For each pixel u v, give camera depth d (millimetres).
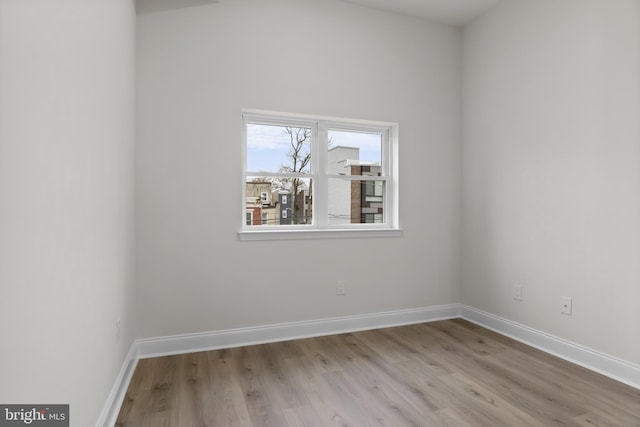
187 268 2654
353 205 3262
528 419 1787
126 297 2193
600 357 2318
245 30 2797
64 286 1166
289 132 3061
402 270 3320
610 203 2275
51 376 1066
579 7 2459
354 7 3137
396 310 3295
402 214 3322
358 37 3146
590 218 2391
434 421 1773
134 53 2455
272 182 3002
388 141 3391
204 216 2691
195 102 2666
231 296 2766
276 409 1885
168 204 2607
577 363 2445
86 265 1390
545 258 2699
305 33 2973
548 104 2676
